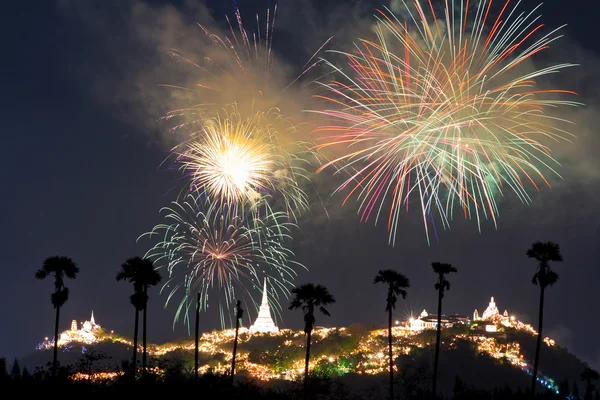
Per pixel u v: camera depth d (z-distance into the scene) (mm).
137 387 76062
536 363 100375
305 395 94938
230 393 80250
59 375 79375
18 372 84875
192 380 81250
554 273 100500
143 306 101875
